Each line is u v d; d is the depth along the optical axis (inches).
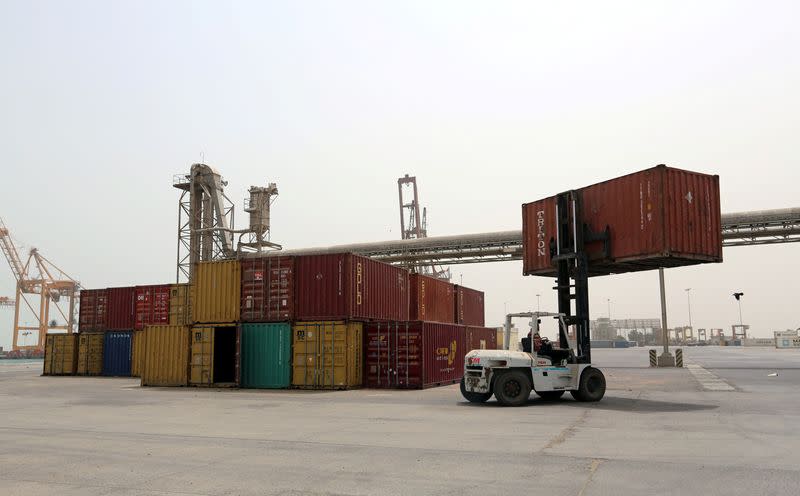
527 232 950.4
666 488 288.2
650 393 844.0
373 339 1060.5
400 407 709.9
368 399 829.2
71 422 587.2
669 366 1646.2
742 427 502.9
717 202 794.8
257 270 1099.9
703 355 2901.1
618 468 335.9
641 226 765.3
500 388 703.1
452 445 423.5
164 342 1145.4
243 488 299.0
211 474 333.1
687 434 464.8
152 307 1480.1
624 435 462.9
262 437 472.4
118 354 1517.0
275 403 783.1
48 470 348.5
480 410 663.1
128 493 291.7
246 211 2017.7
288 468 347.6
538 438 451.8
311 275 1064.2
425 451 399.5
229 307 1108.5
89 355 1555.1
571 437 455.5
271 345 1069.8
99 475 333.4
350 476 324.2
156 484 309.7
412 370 1021.2
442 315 1438.2
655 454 379.6
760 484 295.3
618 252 796.0
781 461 353.7
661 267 847.7
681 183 762.8
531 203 945.5
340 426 537.6
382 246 1921.8
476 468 341.1
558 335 802.8
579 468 337.1
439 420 574.9
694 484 296.0
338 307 1033.5
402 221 3978.8
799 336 4965.6
